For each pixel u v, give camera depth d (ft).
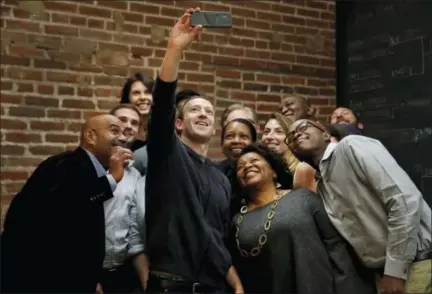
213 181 6.66
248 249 6.59
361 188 6.44
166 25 11.75
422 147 10.90
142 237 7.07
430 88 10.84
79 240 6.08
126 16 11.34
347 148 6.52
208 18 6.16
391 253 6.16
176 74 6.06
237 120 7.82
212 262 6.20
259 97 12.74
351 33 12.91
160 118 6.07
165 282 6.01
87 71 10.94
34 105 10.45
